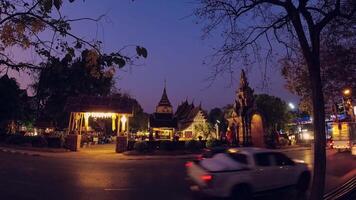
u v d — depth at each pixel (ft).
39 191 47.42
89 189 49.60
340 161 94.02
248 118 149.28
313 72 27.55
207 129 205.16
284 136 188.14
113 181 57.52
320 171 26.43
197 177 40.55
